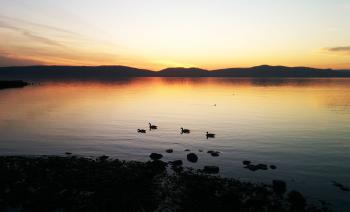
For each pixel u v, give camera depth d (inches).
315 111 3467.0
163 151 1756.9
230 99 5014.8
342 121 2760.8
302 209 1005.8
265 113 3316.9
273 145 1879.9
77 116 3021.7
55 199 1018.1
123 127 2479.1
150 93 6392.7
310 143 1926.7
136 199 1027.3
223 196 1049.5
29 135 2123.5
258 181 1258.6
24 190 1079.6
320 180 1284.4
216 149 1793.8
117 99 4874.5
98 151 1745.8
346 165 1486.2
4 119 2763.3
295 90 7239.2
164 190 1104.2
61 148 1791.3
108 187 1117.1
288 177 1316.4
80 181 1163.9
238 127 2486.5
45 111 3339.1
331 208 1025.5
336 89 7598.4
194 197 1050.1
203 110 3590.1
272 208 1000.2
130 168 1341.0
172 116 3112.7
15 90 6663.4
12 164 1368.1
